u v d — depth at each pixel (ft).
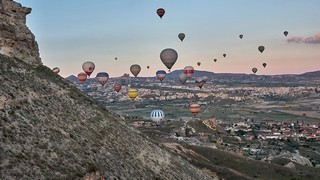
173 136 629.10
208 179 191.83
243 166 392.68
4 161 94.07
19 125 112.98
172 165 173.37
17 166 95.30
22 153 101.65
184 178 169.58
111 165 132.26
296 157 646.33
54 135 122.72
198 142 602.03
